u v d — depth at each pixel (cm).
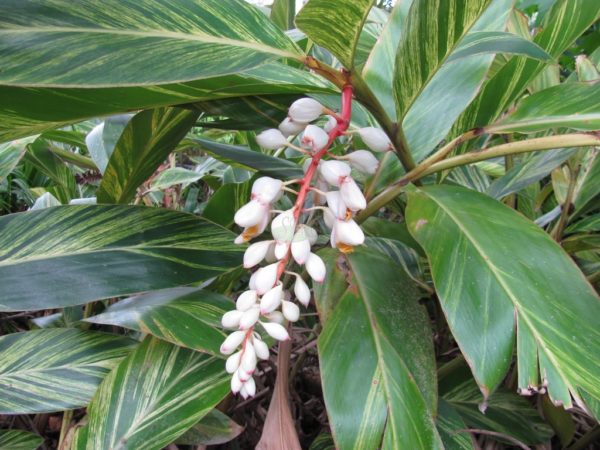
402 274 41
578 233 57
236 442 57
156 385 38
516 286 31
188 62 26
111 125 63
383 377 33
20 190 105
